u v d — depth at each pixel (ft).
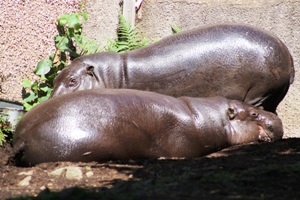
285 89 118.42
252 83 114.83
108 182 74.54
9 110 115.96
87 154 86.43
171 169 80.38
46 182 76.79
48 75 134.41
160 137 92.27
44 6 135.03
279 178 71.72
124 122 88.99
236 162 83.87
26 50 133.28
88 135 86.58
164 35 143.23
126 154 89.25
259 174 73.77
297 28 134.62
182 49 116.57
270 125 104.88
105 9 141.38
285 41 135.33
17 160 90.48
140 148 90.27
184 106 96.94
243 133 102.63
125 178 76.18
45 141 86.63
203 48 115.75
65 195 62.34
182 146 93.86
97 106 88.84
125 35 140.67
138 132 89.92
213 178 71.26
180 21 142.20
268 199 59.98
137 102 91.61
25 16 132.98
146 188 67.36
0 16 130.31
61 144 86.02
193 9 141.28
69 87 117.19
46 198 61.77
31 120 89.51
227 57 114.73
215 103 101.55
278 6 135.74
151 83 116.16
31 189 73.97
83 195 61.67
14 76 131.85
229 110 101.91
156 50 118.21
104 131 87.45
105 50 140.67
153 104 92.84
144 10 145.07
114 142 87.86
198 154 95.81
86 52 137.80
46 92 132.36
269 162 82.43
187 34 118.83
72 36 135.85
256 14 137.18
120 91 93.71
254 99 115.85
